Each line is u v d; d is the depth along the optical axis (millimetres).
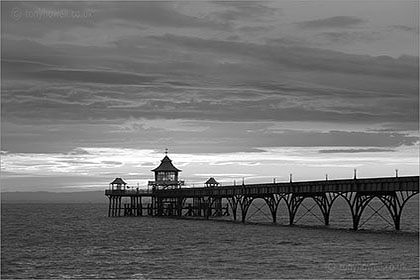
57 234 93750
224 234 84875
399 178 71312
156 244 73188
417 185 68500
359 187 77750
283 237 77000
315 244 67562
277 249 64438
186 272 50688
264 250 63875
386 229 92000
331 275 48094
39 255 63625
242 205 110188
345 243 67438
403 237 72250
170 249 67250
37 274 51219
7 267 55125
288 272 49688
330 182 83250
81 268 53938
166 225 108625
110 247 71000
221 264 54594
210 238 79188
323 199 91688
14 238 86250
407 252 59094
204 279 47438
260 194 101812
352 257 56719
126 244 74250
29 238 86062
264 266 52906
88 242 78000
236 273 49844
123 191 144250
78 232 97000
